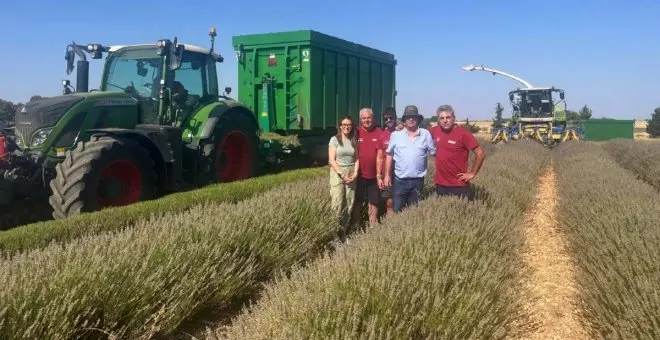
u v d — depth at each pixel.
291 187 7.49
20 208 7.76
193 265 4.64
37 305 3.55
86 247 4.43
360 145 7.36
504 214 7.13
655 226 5.19
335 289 3.58
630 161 17.38
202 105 9.82
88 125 7.93
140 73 9.27
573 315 4.73
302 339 3.02
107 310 3.91
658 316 3.53
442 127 6.83
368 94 15.54
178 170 8.49
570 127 28.33
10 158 7.41
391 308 3.51
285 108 12.80
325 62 13.12
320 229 6.48
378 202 7.58
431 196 6.74
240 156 10.59
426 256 4.36
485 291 4.06
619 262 4.50
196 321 4.65
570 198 8.58
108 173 7.25
